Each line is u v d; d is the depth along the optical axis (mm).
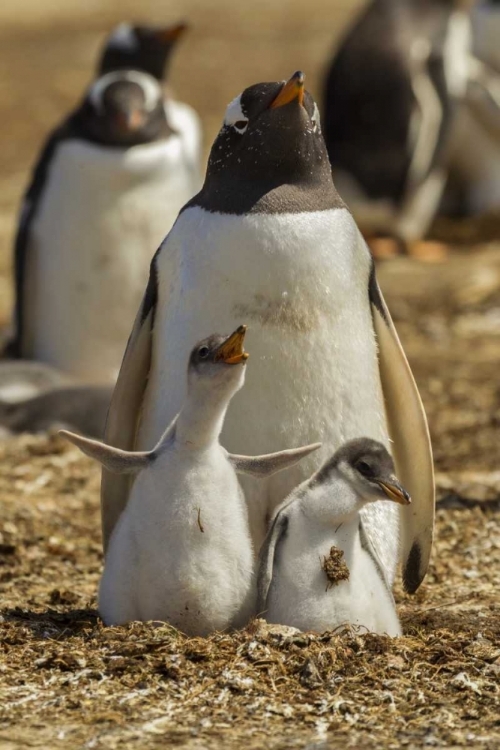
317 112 11359
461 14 32750
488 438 18656
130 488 11430
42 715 8852
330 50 52594
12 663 9594
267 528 11102
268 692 9141
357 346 11102
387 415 11695
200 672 9352
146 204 21250
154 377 11258
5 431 19766
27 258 22172
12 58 55000
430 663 9641
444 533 13969
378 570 10234
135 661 9438
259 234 10719
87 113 21219
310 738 8547
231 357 9445
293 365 10844
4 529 14562
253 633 9648
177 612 9922
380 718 8836
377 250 30641
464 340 24812
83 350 22250
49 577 13148
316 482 9891
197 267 10844
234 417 10938
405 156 30984
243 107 11039
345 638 9734
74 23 61719
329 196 11125
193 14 63281
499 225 33219
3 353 23484
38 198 21859
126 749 8383
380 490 9672
